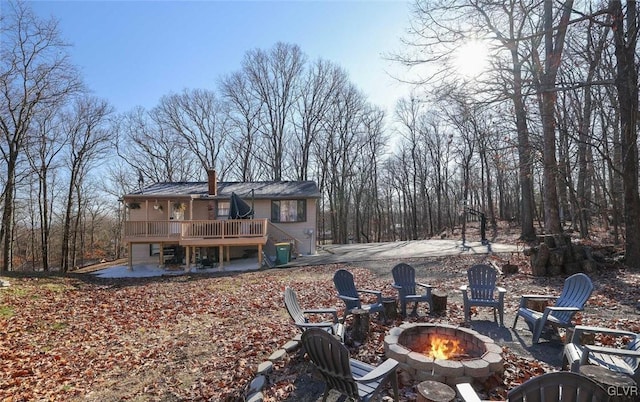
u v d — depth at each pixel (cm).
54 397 423
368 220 4153
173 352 555
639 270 912
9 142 1773
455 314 638
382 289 900
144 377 469
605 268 943
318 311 536
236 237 1595
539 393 217
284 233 1897
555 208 1326
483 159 3011
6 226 1894
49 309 900
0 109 1703
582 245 999
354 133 3772
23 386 455
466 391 264
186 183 2186
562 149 1439
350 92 3662
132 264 1756
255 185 2150
